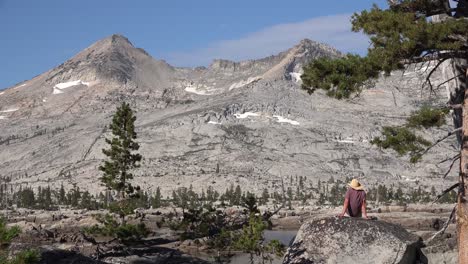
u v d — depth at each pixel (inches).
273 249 1689.2
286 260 602.5
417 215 3700.8
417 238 608.7
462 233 506.6
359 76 535.2
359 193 632.4
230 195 7529.5
